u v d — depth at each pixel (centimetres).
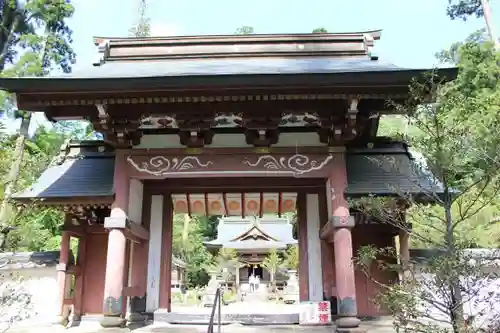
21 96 830
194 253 4378
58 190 961
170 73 852
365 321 952
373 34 1055
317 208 1134
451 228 487
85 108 905
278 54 1040
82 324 1012
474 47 1953
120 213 911
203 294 2944
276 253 3847
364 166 1006
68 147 1127
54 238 1922
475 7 2944
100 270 1075
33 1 2620
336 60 1001
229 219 4228
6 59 2756
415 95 551
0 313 739
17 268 1012
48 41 2702
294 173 934
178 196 1197
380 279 1018
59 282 1009
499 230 830
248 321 1020
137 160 951
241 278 4222
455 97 523
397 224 589
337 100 875
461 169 500
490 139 472
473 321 483
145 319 1034
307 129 980
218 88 812
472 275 462
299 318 998
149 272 1095
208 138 961
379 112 886
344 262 859
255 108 887
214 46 1063
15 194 952
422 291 464
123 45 1066
